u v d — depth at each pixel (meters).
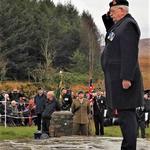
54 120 16.81
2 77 61.41
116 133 21.78
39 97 21.56
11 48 70.81
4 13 72.12
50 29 80.00
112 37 5.88
